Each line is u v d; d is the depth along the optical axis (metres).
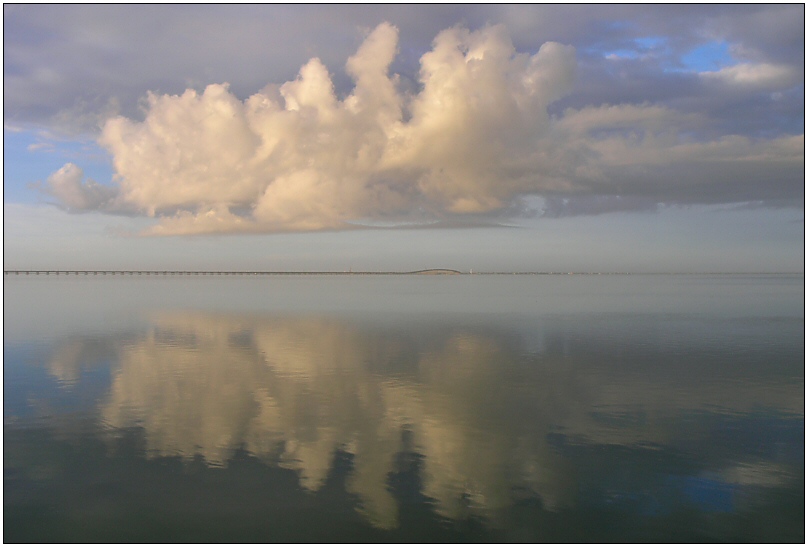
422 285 151.12
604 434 16.47
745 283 162.25
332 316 50.12
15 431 16.69
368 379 23.36
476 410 18.80
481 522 11.68
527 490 12.99
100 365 26.42
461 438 16.16
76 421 17.62
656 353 29.09
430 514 11.98
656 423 17.39
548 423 17.45
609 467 14.19
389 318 48.31
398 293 97.25
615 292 97.44
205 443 15.75
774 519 11.77
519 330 39.03
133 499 12.51
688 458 14.66
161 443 15.73
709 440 15.91
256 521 11.68
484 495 12.75
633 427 17.05
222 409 18.95
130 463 14.35
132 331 39.19
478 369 25.27
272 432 16.67
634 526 11.55
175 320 46.84
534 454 14.99
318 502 12.41
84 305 64.31
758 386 21.80
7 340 34.66
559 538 11.15
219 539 11.07
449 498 12.62
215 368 25.72
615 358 27.75
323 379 23.42
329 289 118.06
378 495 12.77
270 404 19.56
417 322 44.84
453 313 53.00
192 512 12.01
